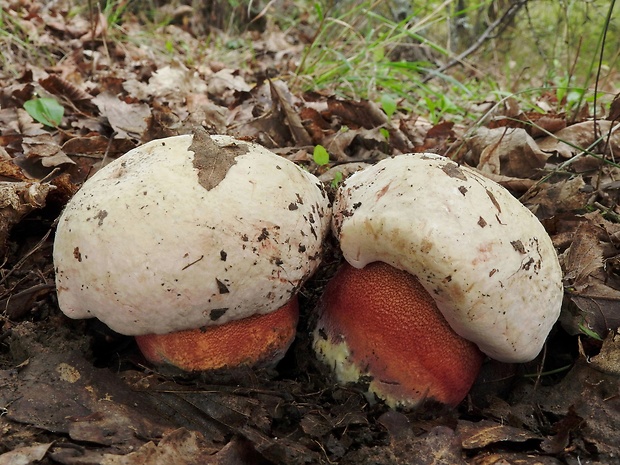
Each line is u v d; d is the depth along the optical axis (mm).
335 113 464
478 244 187
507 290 191
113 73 590
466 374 219
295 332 231
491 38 762
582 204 318
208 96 565
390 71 620
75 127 422
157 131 379
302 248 205
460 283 186
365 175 222
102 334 232
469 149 401
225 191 191
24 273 266
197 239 184
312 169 364
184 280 184
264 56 810
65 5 824
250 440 182
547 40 834
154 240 183
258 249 191
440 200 191
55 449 170
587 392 215
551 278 206
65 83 459
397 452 189
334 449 193
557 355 252
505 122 434
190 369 210
